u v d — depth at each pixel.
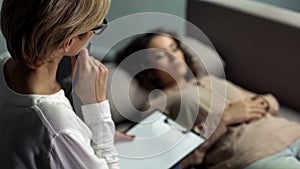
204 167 1.62
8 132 0.81
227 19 2.11
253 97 1.87
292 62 1.97
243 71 2.15
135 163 1.19
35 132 0.79
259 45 2.05
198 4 2.19
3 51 1.05
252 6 2.06
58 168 0.81
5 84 0.84
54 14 0.73
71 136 0.81
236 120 1.69
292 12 2.00
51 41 0.76
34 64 0.78
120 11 1.99
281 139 1.60
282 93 2.05
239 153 1.57
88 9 0.76
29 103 0.81
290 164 1.49
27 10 0.73
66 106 0.84
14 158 0.81
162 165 1.20
